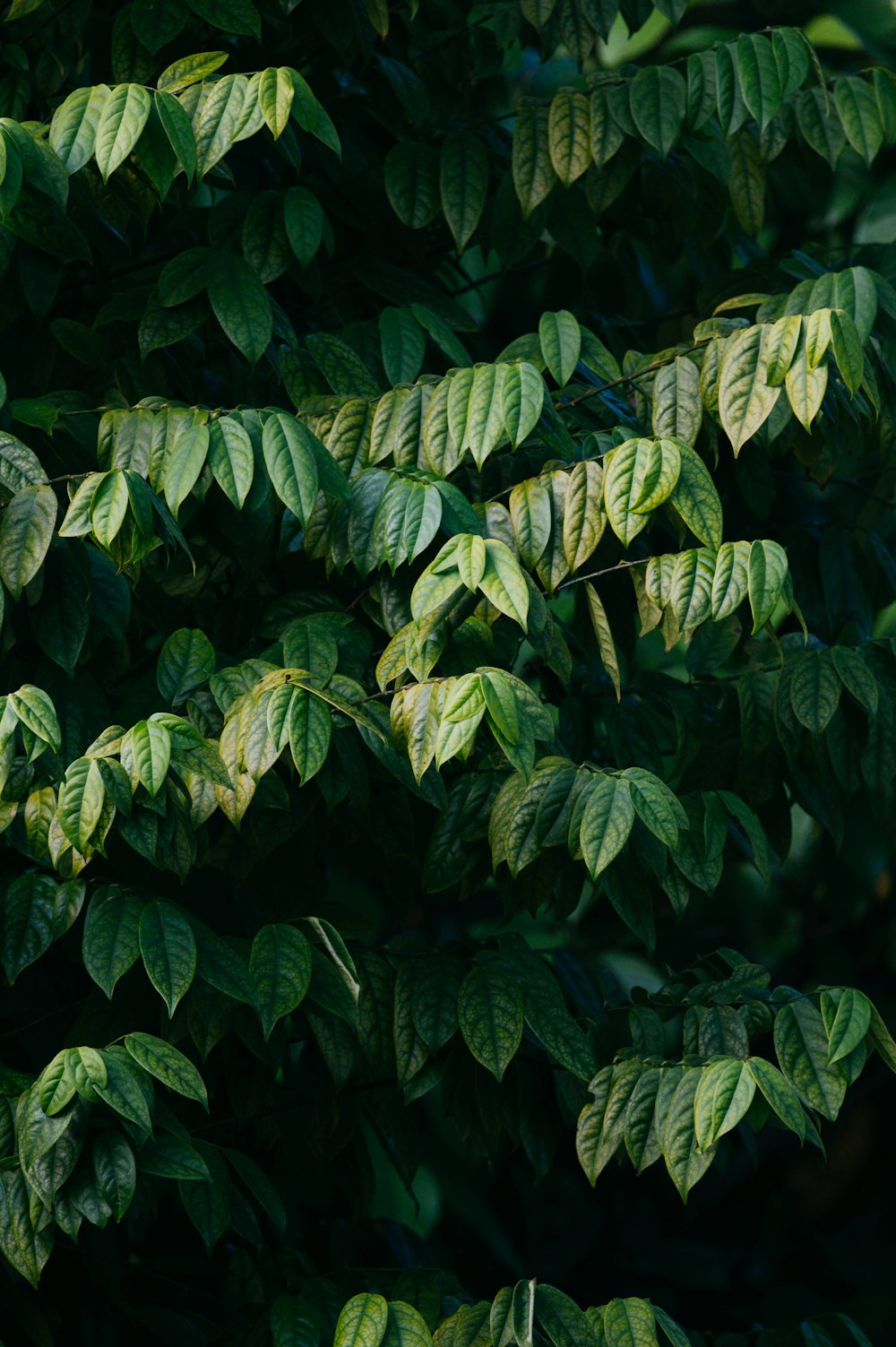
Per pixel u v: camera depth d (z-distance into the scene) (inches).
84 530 119.0
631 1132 122.6
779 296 128.3
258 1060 129.6
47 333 135.0
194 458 120.1
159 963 119.0
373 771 128.1
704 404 124.3
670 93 129.9
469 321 134.8
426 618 120.5
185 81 123.6
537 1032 124.2
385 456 124.6
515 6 138.9
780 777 133.0
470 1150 137.3
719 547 120.7
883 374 131.4
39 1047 130.5
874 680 128.0
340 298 135.9
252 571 127.4
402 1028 125.0
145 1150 119.6
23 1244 118.9
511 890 128.5
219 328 134.5
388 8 136.3
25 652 127.0
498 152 137.8
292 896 134.8
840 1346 133.3
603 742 136.4
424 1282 127.6
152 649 137.6
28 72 131.5
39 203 123.5
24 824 123.3
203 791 121.4
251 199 131.0
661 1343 130.3
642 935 125.6
